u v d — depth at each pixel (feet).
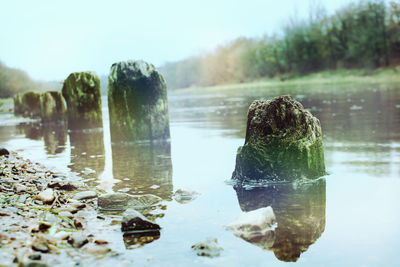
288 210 11.53
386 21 112.57
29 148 26.35
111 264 8.25
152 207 12.45
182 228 10.48
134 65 27.45
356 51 117.70
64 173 17.74
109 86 27.45
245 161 15.49
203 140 26.18
